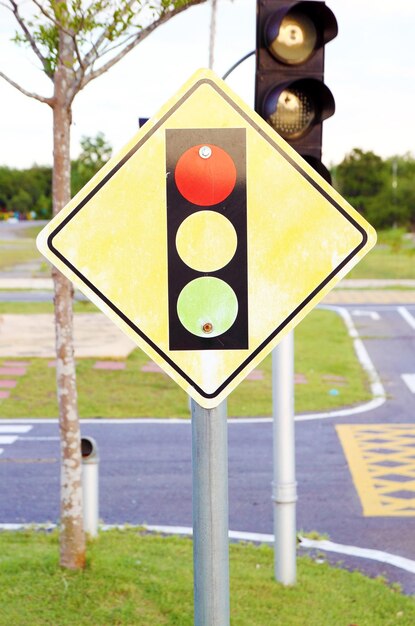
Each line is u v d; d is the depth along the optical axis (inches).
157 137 99.4
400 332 1085.1
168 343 99.8
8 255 2513.5
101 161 1343.5
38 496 432.1
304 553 353.1
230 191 100.2
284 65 204.5
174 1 236.1
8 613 246.7
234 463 496.7
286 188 100.6
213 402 100.2
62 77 255.1
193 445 101.1
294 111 207.0
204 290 100.1
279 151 100.5
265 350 100.6
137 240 99.5
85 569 279.0
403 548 360.8
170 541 351.6
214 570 100.3
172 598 263.6
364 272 2097.7
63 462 279.1
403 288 1695.4
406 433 577.3
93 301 99.3
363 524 392.8
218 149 100.1
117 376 741.9
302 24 203.9
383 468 488.4
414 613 277.6
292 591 288.0
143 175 99.3
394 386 756.0
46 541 345.7
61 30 238.5
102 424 595.8
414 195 3715.6
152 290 99.6
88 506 328.5
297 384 741.9
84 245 99.1
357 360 887.7
